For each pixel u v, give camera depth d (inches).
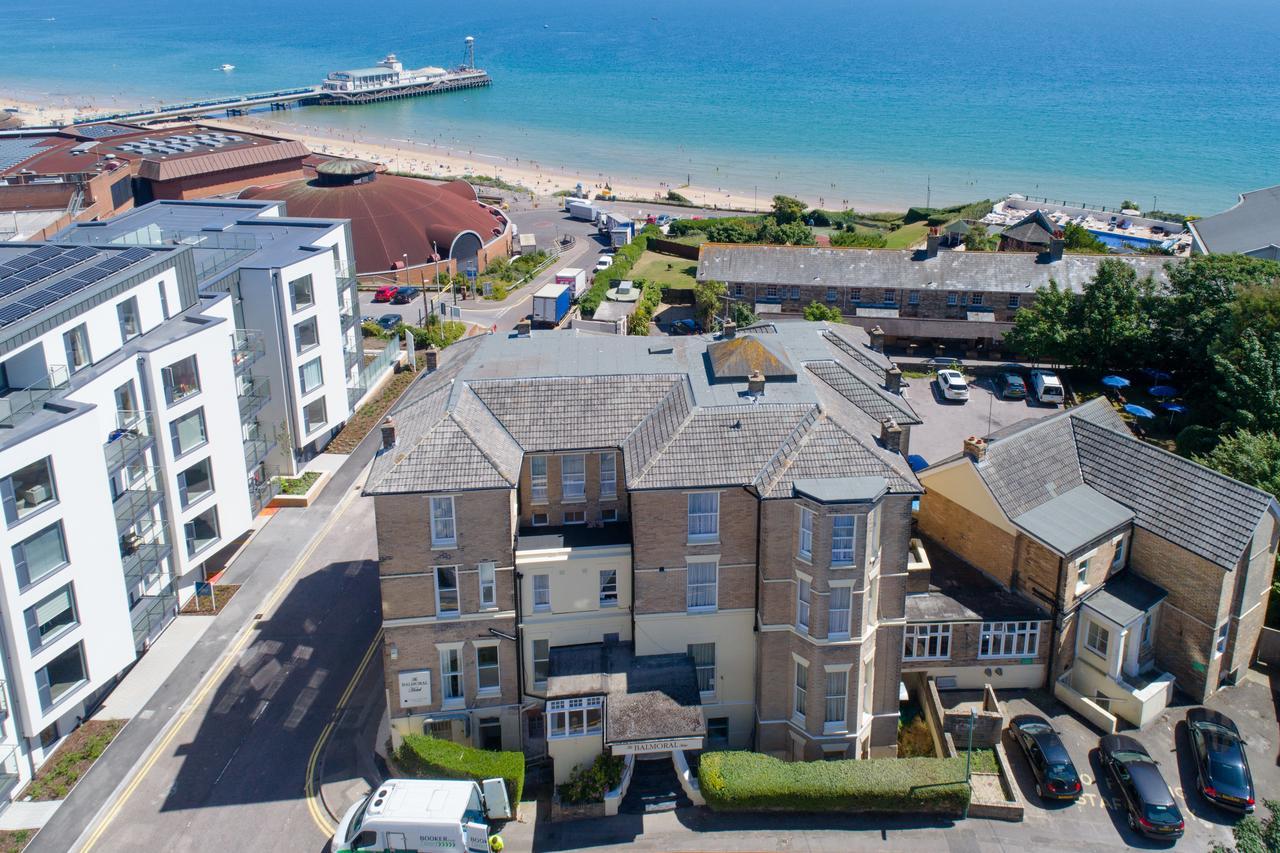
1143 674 2117.4
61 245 2380.7
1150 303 3464.6
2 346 1857.8
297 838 1763.0
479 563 1846.7
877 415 2043.6
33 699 1836.9
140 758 1934.1
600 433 1925.4
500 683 1929.1
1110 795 1846.7
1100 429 2299.5
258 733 2005.4
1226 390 3026.6
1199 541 2039.9
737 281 4062.5
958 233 5059.1
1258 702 2101.4
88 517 1925.4
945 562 2258.9
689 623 1910.7
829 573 1793.8
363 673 2169.0
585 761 1838.1
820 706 1881.2
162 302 2346.2
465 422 1871.3
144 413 2182.6
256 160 5944.9
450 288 4734.3
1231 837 1753.2
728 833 1752.0
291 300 2844.5
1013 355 3814.0
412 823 1637.6
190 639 2269.9
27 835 1759.4
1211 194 7583.7
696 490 1806.1
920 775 1780.3
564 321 4313.5
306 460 3053.6
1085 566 2068.2
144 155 5841.5
